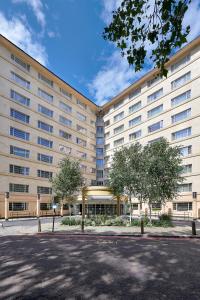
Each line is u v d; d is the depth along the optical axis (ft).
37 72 152.66
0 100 124.36
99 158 201.67
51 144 157.69
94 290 19.88
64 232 58.49
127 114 177.78
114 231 59.57
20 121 135.23
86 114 196.03
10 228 69.92
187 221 97.14
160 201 76.28
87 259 30.66
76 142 181.16
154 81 156.15
